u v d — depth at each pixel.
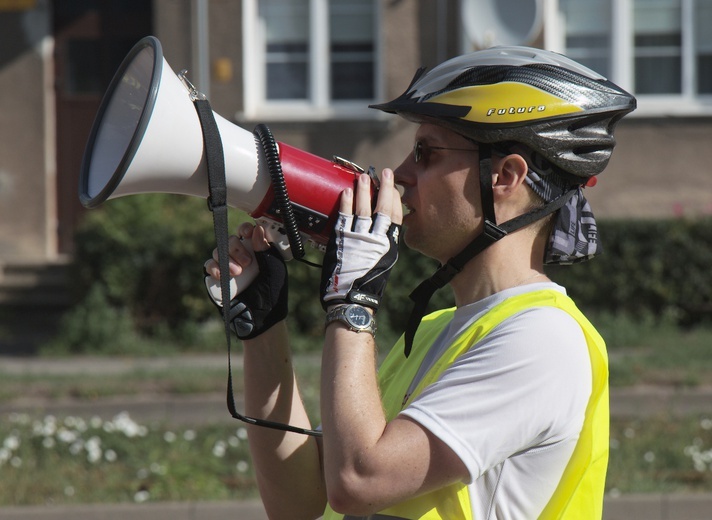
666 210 33.22
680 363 24.28
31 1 33.91
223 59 33.12
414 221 5.41
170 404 21.41
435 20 33.25
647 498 16.25
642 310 30.38
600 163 5.33
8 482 16.89
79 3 34.78
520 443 4.79
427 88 5.36
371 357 4.97
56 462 18.12
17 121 34.19
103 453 18.58
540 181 5.21
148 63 5.43
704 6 33.69
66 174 34.75
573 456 4.93
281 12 34.03
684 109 33.41
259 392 5.75
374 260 5.11
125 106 5.52
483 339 4.99
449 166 5.24
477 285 5.32
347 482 4.67
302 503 5.96
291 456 5.82
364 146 33.53
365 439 4.69
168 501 16.44
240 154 5.27
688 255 30.28
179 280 29.41
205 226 29.56
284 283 5.69
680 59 33.84
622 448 18.73
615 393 21.80
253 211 5.42
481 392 4.80
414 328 5.54
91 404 21.38
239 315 5.64
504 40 29.47
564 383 4.84
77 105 34.78
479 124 5.07
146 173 5.14
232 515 16.09
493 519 4.88
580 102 5.14
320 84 34.03
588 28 33.84
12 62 34.12
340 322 5.00
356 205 5.28
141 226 29.66
